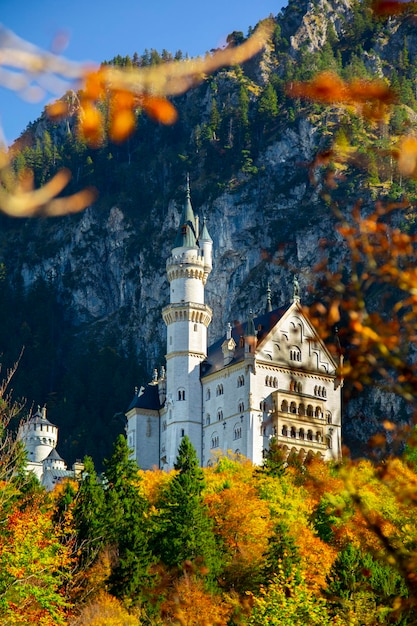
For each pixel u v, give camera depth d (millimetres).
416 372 15844
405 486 17172
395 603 18594
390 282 15906
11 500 84812
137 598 97062
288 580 74688
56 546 76625
